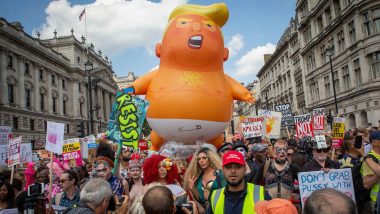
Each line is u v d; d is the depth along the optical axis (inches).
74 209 129.3
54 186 285.3
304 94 1797.5
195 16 357.1
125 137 263.7
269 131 488.4
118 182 216.8
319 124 397.4
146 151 408.8
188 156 329.7
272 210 92.0
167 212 119.4
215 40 348.2
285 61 2171.5
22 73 2068.2
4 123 1846.7
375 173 175.9
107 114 3467.0
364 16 1152.8
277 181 199.9
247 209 132.3
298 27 1798.7
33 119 2169.0
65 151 399.2
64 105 2701.8
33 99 2192.4
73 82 2797.7
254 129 486.0
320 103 1569.9
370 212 191.3
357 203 190.5
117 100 270.5
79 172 304.5
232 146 284.0
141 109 269.7
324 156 209.0
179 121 327.9
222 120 342.0
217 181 177.6
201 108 327.9
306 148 404.5
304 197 177.0
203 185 192.2
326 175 179.2
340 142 343.0
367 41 1134.4
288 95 2118.6
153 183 179.6
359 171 192.4
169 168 188.1
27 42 2097.7
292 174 202.7
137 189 209.8
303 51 1758.1
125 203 176.1
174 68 347.3
